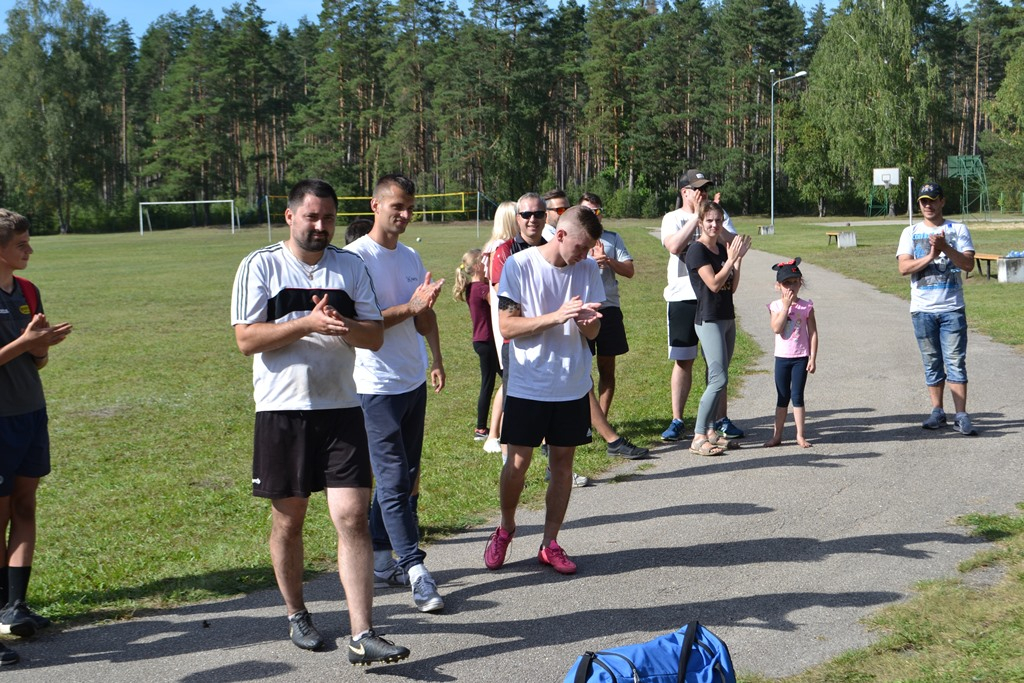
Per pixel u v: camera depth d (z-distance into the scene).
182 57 102.31
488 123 88.38
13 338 4.60
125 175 100.62
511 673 4.07
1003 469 6.82
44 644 4.50
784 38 91.94
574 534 5.95
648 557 5.44
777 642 4.25
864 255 29.94
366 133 99.50
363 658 4.05
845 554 5.30
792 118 87.94
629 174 92.25
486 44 88.88
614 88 93.12
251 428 9.74
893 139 67.50
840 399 9.63
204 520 6.53
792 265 7.64
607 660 3.44
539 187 90.62
